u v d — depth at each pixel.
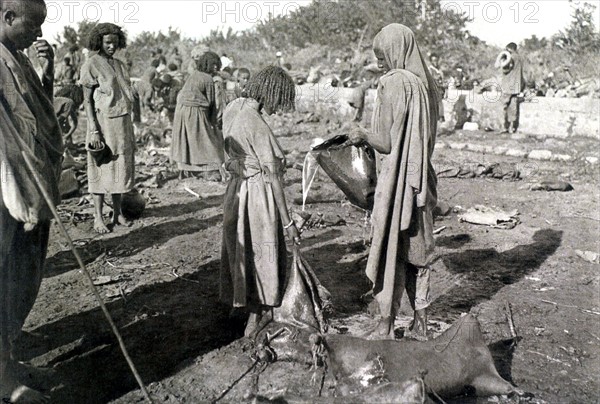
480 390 3.56
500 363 4.07
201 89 9.45
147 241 6.80
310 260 6.16
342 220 7.52
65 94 11.53
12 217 3.18
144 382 3.77
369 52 25.98
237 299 4.20
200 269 5.92
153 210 8.20
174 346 4.27
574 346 4.32
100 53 6.76
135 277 5.65
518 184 10.04
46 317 4.70
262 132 4.11
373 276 4.05
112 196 7.26
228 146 4.27
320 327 4.25
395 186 3.95
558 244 6.81
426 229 4.12
